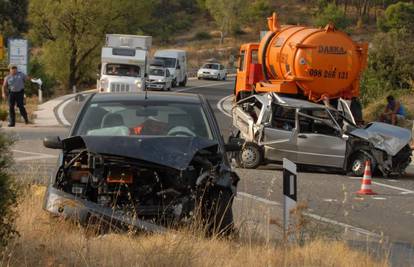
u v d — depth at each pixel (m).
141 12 122.62
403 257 18.88
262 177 33.22
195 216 17.03
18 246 14.08
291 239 17.39
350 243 20.17
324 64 47.44
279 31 51.00
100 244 15.20
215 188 17.52
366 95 70.19
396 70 73.31
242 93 55.31
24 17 171.12
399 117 55.09
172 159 17.03
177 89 111.88
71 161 17.55
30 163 33.03
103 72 78.06
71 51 118.81
